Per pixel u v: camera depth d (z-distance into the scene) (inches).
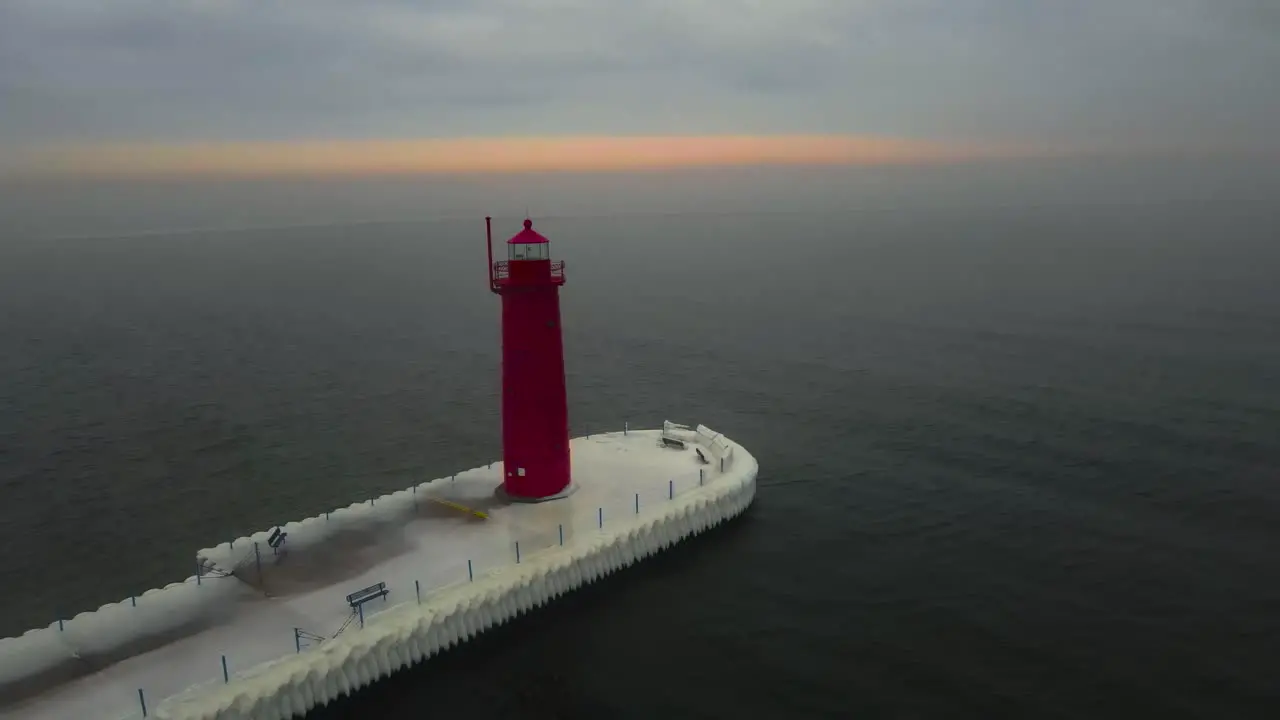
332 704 1048.2
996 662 1168.8
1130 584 1371.8
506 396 1457.9
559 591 1293.1
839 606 1320.1
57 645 1035.9
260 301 4643.2
